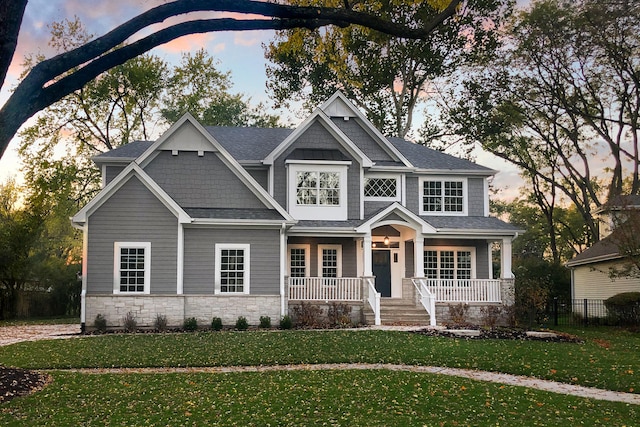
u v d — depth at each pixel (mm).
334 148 26578
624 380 12453
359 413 9336
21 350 16281
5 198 44531
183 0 7121
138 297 21453
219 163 23938
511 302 25250
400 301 25531
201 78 45188
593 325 26266
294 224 23109
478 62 40594
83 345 17141
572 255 58469
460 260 27484
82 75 6699
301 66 39250
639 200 28594
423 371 13391
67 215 42531
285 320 22031
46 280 33969
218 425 8633
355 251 26359
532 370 13555
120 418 9008
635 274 25141
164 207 21875
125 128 41406
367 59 35594
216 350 16109
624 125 39156
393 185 27328
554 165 44156
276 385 11508
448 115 42812
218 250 22594
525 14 37938
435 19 8641
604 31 35219
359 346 16844
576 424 8844
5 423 8602
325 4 9484
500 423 8797
